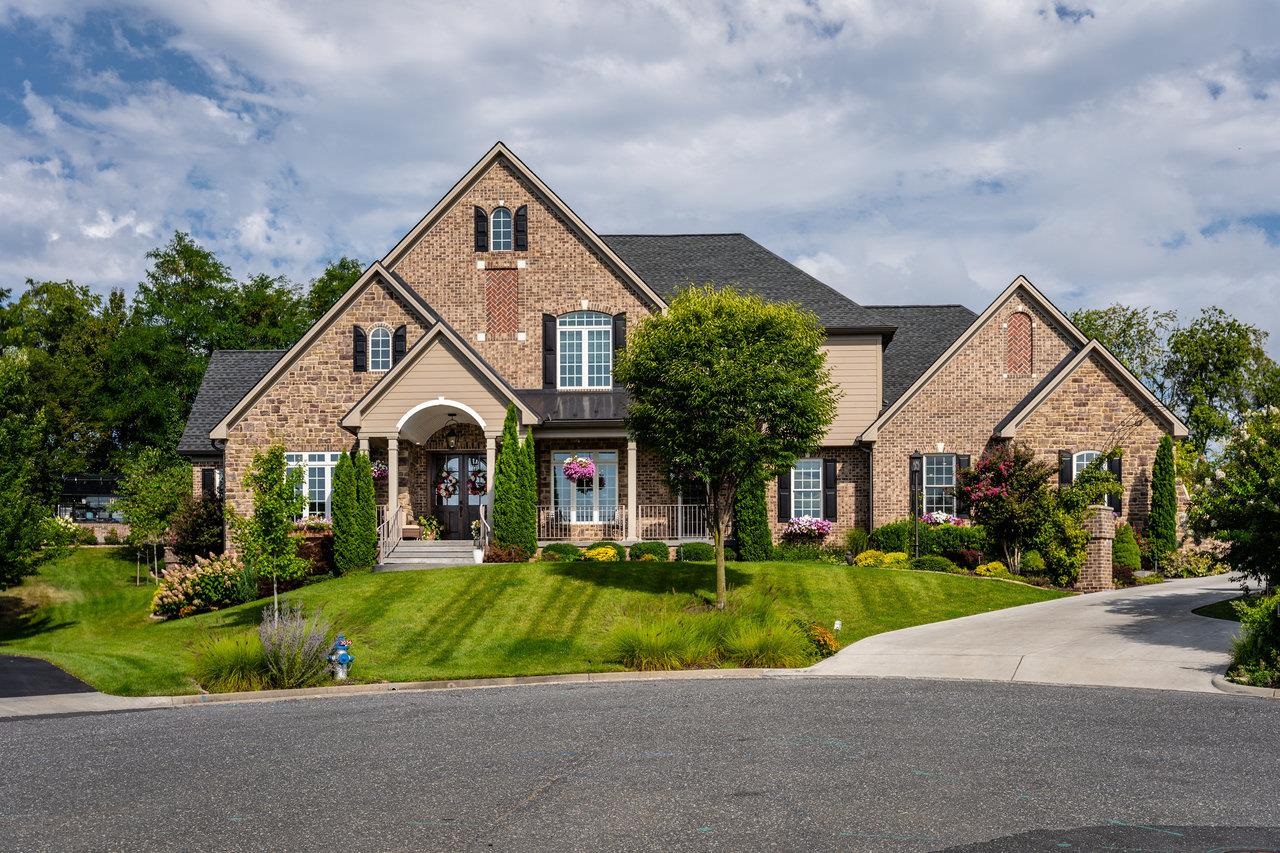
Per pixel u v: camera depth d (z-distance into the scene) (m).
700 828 9.22
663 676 18.72
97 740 13.81
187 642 23.70
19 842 9.23
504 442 30.45
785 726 13.38
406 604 24.73
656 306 33.75
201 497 35.56
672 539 33.19
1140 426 32.75
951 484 33.59
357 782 10.97
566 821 9.49
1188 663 17.56
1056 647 19.20
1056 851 8.55
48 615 32.88
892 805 9.80
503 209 34.41
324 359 33.69
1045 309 34.03
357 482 30.03
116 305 60.34
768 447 23.58
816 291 36.06
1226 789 10.25
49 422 49.72
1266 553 19.70
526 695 16.84
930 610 24.33
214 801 10.38
